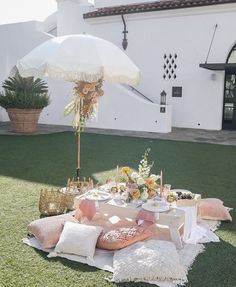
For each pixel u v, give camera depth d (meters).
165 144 10.66
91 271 3.35
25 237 3.99
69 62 4.48
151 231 4.02
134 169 7.38
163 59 14.74
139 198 4.25
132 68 5.02
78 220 4.26
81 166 7.57
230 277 3.29
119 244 3.65
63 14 17.11
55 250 3.65
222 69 13.41
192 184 6.41
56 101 15.27
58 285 3.08
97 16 15.67
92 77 4.59
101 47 4.75
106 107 14.25
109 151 9.38
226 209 4.83
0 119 16.31
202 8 13.54
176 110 14.71
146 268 3.20
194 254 3.72
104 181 6.44
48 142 10.63
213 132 13.43
